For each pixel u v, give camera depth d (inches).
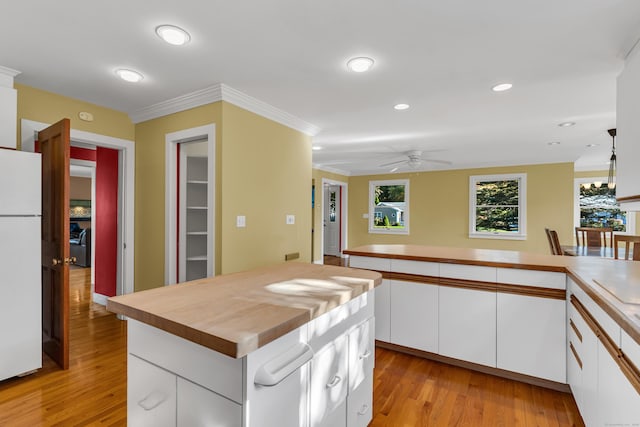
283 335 42.0
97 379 89.7
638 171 68.3
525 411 75.0
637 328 40.9
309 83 104.7
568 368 80.4
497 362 90.0
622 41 77.0
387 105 124.4
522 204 246.2
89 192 379.2
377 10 66.6
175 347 43.4
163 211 128.0
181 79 102.3
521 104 121.3
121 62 90.7
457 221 272.2
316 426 49.4
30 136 107.2
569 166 232.5
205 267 148.9
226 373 38.4
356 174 321.4
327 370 52.2
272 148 133.8
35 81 103.6
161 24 72.2
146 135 134.3
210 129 113.2
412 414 73.9
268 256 131.0
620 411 48.0
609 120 139.6
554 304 82.6
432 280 99.3
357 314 62.1
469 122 144.9
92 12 67.6
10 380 88.6
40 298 91.2
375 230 312.0
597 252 146.9
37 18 69.7
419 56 86.0
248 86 107.3
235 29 74.0
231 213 113.6
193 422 41.7
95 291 167.0
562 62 88.1
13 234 86.1
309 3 64.6
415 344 102.3
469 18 69.0
